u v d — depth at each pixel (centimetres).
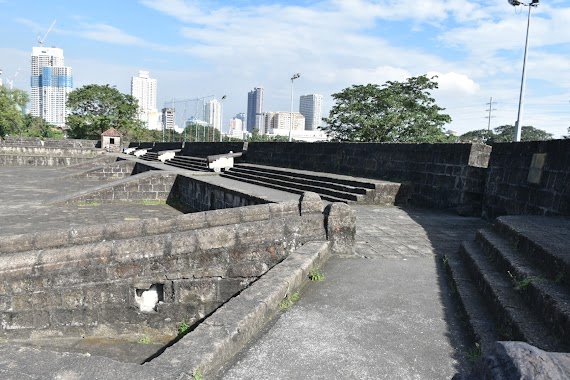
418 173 1291
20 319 596
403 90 3666
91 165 3612
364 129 3459
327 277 570
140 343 588
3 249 643
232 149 2647
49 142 5078
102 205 1814
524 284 412
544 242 480
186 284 607
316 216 669
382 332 412
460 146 1136
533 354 167
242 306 422
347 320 439
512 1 2300
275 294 458
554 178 788
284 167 2059
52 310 598
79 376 291
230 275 614
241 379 328
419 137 3378
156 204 1914
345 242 673
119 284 598
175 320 611
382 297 502
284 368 345
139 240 609
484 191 1058
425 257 668
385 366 349
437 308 471
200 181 1698
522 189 900
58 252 599
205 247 606
